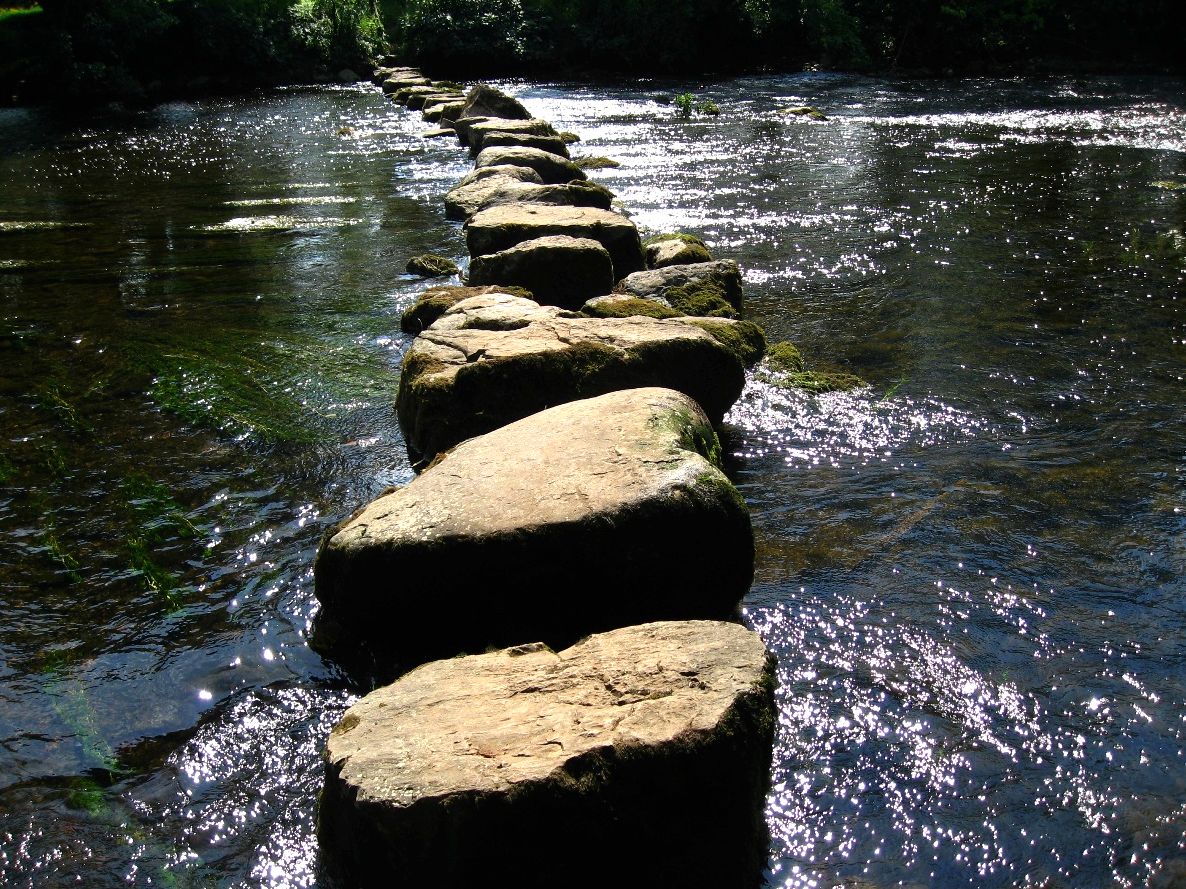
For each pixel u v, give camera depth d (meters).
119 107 22.64
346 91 25.73
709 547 3.92
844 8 29.03
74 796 3.36
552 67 28.89
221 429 6.07
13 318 8.28
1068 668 3.88
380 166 15.24
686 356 5.64
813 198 12.37
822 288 8.75
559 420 4.50
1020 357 7.10
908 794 3.30
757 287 8.80
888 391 6.52
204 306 8.54
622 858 2.77
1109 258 9.55
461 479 4.18
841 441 5.81
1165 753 3.46
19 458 5.74
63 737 3.62
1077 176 13.57
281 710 3.75
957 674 3.84
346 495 5.28
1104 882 3.00
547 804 2.68
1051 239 10.29
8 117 21.70
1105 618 4.17
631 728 2.84
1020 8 27.45
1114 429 5.94
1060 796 3.29
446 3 29.16
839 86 24.69
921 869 3.05
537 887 2.73
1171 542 4.71
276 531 4.94
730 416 6.11
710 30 28.59
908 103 21.53
